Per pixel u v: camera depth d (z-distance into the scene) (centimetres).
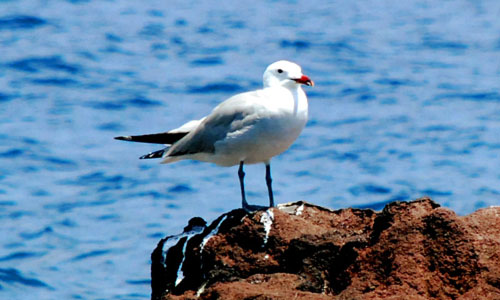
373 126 2877
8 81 3344
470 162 2498
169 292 1041
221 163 1161
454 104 3141
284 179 2362
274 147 1115
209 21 4491
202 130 1135
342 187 2306
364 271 948
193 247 1049
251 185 2311
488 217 967
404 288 913
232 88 3334
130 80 3416
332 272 971
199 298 962
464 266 921
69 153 2605
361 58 3888
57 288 1756
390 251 948
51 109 3022
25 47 3794
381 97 3253
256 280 965
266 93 1105
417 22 4609
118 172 2452
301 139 2736
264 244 1011
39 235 2034
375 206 2178
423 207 988
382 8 4931
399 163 2503
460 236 936
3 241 1995
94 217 2144
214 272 1002
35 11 4381
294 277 958
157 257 1077
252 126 1095
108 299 1706
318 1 5075
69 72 3484
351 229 1037
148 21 4428
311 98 3253
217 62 3738
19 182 2377
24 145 2655
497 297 891
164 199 2245
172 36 4162
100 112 3006
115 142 2706
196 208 2178
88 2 4688
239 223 1048
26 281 1798
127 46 3938
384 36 4312
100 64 3631
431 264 931
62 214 2164
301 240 986
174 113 3006
